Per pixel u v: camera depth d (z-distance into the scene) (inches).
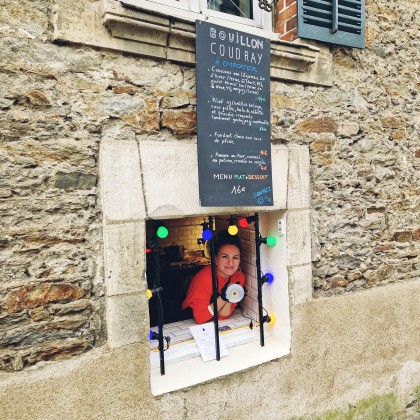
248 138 91.4
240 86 90.0
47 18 74.4
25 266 73.0
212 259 99.0
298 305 103.4
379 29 116.1
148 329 83.9
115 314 80.3
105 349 80.0
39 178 73.8
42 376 73.7
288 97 101.4
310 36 101.7
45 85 74.1
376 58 115.4
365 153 113.0
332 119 107.9
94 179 78.8
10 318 71.9
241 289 108.0
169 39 83.0
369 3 114.0
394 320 118.9
